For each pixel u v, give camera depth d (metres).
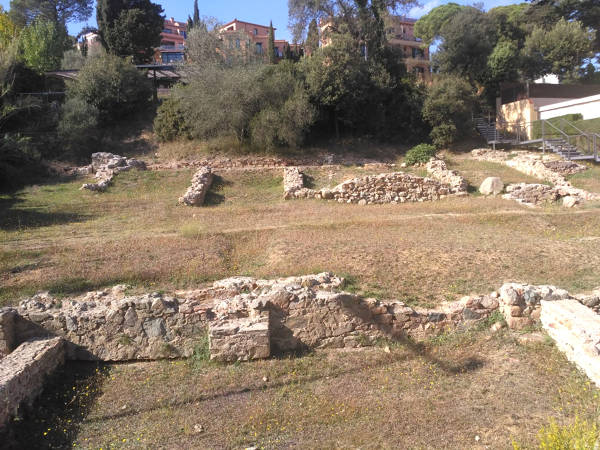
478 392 5.54
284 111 23.39
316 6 30.81
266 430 4.99
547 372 5.88
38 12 46.00
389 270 8.44
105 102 26.27
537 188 16.16
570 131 23.23
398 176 16.95
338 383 5.91
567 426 4.52
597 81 38.62
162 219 13.56
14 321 6.53
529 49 34.22
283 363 6.35
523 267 8.62
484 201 15.54
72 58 33.78
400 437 4.75
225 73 24.64
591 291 7.61
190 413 5.36
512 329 6.95
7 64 24.14
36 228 12.58
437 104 26.19
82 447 4.86
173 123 25.28
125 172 19.52
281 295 6.69
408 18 56.59
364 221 12.52
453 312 7.03
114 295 7.62
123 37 34.16
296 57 40.66
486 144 26.81
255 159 22.98
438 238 10.58
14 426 5.04
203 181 17.42
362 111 27.39
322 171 20.59
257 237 11.17
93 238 11.29
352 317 6.82
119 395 5.77
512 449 4.39
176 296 7.37
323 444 4.69
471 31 32.16
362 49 31.66
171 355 6.62
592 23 37.62
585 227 12.16
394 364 6.33
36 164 20.22
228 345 6.38
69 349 6.57
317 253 9.43
